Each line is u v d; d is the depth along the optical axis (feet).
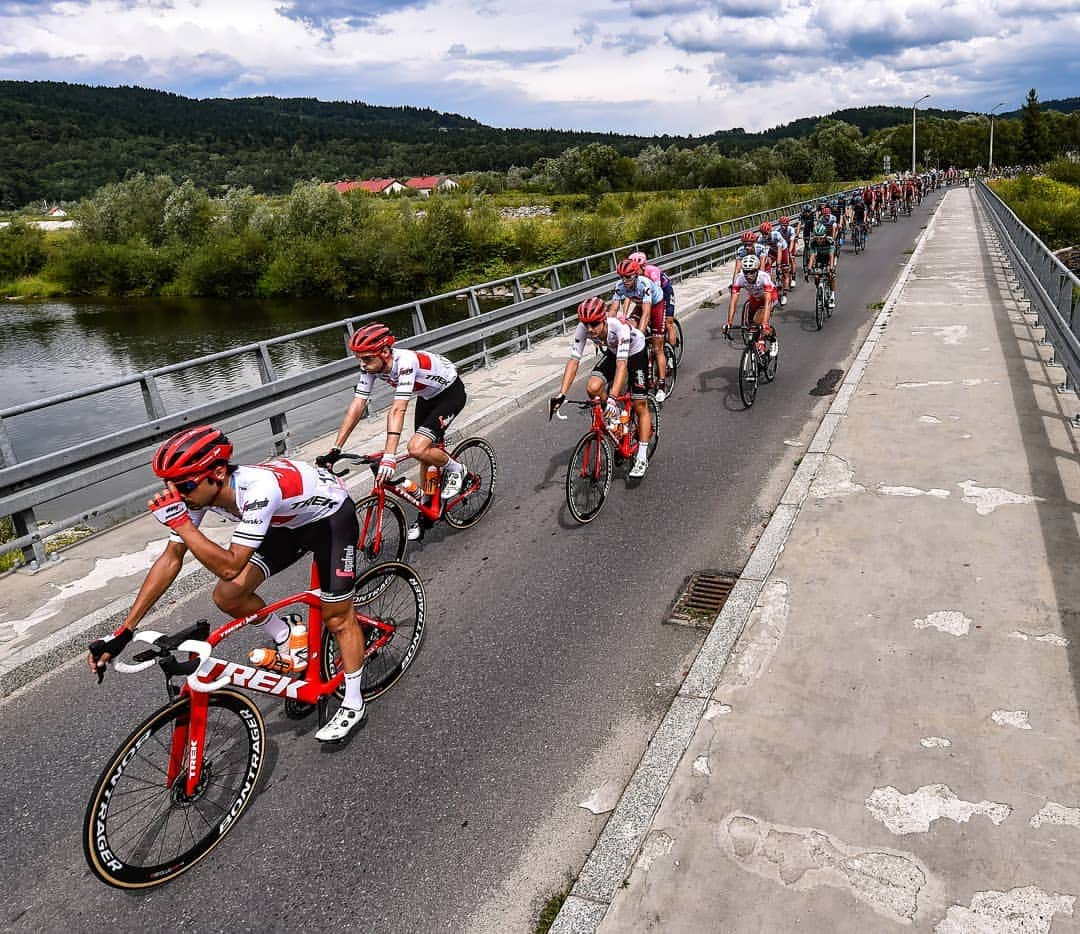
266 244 188.24
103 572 18.38
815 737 11.45
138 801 10.23
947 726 11.43
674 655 14.51
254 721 11.29
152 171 636.48
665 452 25.34
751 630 14.23
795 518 18.44
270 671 11.73
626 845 9.93
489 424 29.99
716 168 323.78
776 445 25.29
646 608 16.17
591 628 15.56
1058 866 9.10
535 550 19.11
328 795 11.59
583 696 13.50
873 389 28.14
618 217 195.42
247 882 10.19
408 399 16.84
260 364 25.80
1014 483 19.30
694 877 9.38
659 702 13.21
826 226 43.88
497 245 174.40
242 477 10.44
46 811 11.56
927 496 18.98
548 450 26.45
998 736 11.15
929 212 139.33
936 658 12.96
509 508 21.74
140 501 24.03
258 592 17.83
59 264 204.54
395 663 14.12
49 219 387.96
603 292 55.31
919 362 31.55
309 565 19.07
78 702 14.17
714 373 35.60
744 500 21.18
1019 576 15.15
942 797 10.19
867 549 16.71
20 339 136.46
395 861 10.38
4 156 586.45
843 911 8.77
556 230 180.86
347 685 12.34
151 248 206.59
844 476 20.59
